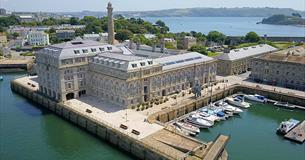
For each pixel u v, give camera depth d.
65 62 155.00
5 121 146.88
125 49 194.12
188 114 150.50
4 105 172.12
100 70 157.75
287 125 133.38
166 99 159.00
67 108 147.38
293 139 124.31
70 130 137.12
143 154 108.56
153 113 139.25
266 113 157.25
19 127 139.75
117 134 118.62
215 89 180.25
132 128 122.62
